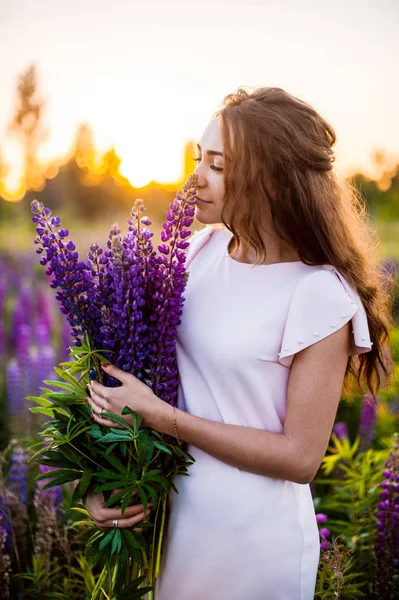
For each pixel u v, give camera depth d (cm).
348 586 236
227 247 199
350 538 274
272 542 178
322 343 173
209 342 181
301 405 171
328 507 289
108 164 1413
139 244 173
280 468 171
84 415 177
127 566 188
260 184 180
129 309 168
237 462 173
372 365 204
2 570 252
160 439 175
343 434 330
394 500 256
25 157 1380
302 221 182
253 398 180
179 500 185
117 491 176
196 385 185
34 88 1315
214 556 180
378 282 202
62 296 172
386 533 255
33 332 580
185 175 505
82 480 169
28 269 786
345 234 188
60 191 1409
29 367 419
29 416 382
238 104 185
